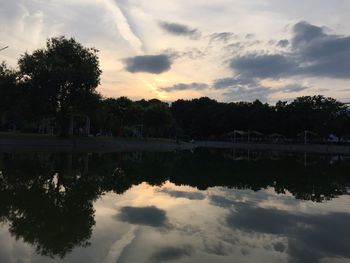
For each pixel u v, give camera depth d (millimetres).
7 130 93688
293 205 15141
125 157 42375
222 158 48062
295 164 39875
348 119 100312
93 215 12195
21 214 12047
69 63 57406
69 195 15758
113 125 88750
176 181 22000
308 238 10195
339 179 25578
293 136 121875
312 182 23219
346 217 13039
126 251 8594
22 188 17062
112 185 19234
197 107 176875
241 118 142250
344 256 8758
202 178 23828
